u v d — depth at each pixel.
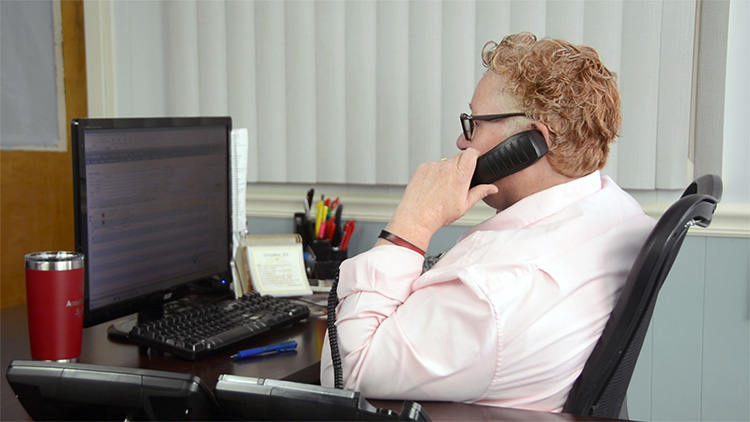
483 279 0.81
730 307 1.55
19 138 1.87
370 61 1.81
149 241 1.25
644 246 0.77
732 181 1.54
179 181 1.32
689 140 1.57
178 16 2.02
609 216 0.90
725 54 1.50
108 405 0.63
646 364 1.62
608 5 1.58
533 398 0.83
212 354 1.12
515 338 0.80
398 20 1.76
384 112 1.80
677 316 1.59
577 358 0.82
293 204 1.94
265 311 1.32
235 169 1.61
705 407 1.59
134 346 1.17
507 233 0.87
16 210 1.86
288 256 1.62
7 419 0.86
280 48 1.91
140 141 1.21
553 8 1.63
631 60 1.58
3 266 1.82
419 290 0.88
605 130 0.91
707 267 1.56
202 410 0.62
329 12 1.84
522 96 0.92
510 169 0.93
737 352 1.55
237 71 1.96
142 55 2.08
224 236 1.47
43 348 1.04
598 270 0.84
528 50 0.92
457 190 0.93
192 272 1.37
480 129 0.96
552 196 0.91
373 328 0.87
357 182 1.85
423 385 0.82
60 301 1.04
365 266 0.91
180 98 2.04
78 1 2.07
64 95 2.02
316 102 1.88
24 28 1.88
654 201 1.62
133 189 1.20
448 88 1.74
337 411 0.57
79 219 1.09
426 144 1.77
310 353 1.15
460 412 0.77
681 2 1.53
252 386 0.60
